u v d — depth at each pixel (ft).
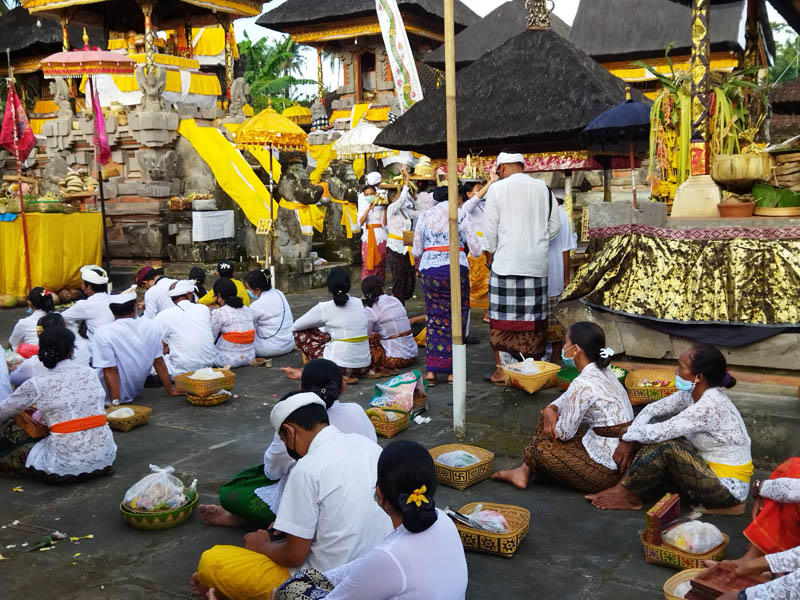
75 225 40.57
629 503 13.79
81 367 15.93
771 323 16.21
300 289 42.93
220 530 13.52
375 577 7.68
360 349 23.16
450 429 18.51
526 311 20.26
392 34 33.27
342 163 57.41
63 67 40.42
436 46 84.53
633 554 12.17
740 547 12.17
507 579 11.46
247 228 44.75
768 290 16.49
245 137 37.19
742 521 13.09
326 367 11.80
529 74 28.53
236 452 17.60
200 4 52.60
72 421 15.56
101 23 59.16
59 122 48.80
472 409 19.02
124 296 21.36
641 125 22.11
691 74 20.75
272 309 27.07
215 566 10.31
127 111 48.67
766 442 15.26
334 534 9.80
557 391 17.89
